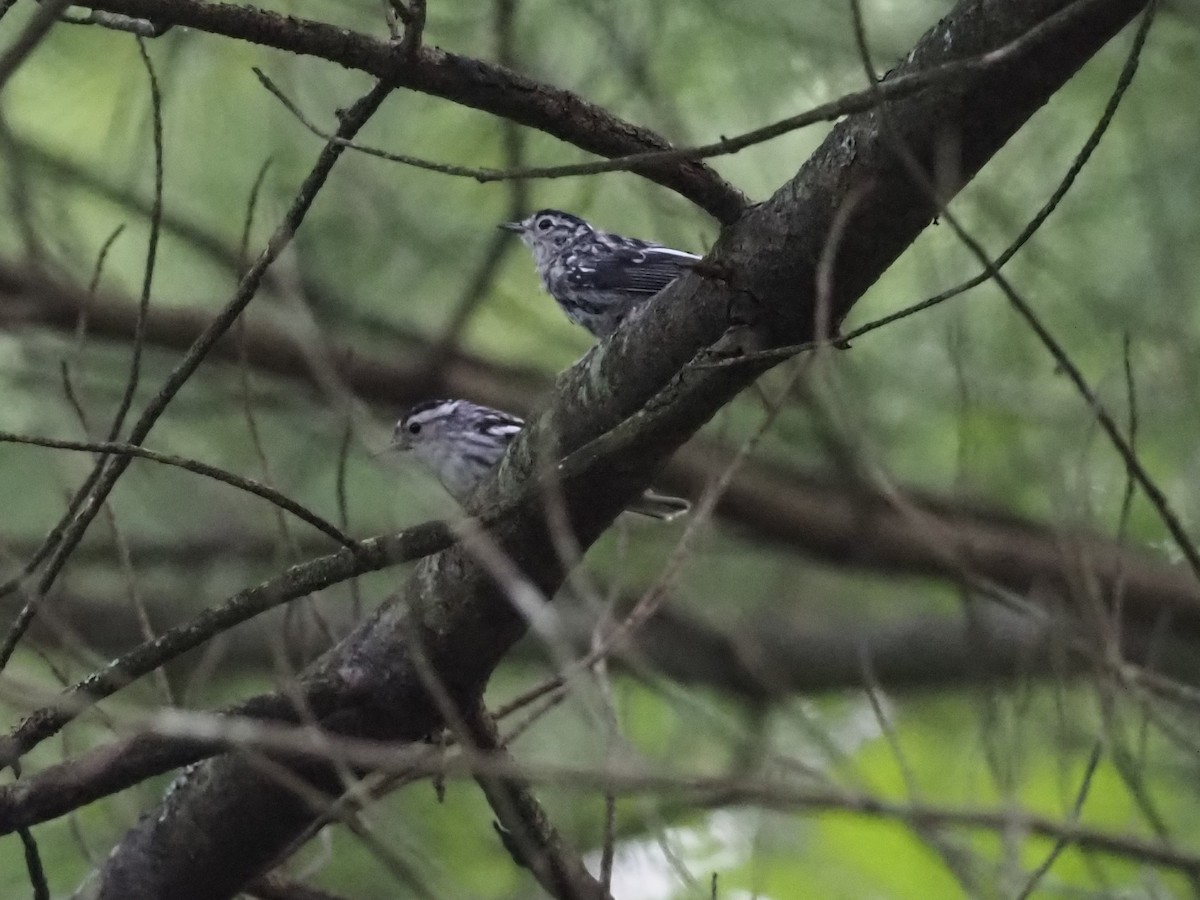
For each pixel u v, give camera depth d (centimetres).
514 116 655
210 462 1138
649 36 1026
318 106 1051
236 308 660
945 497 1112
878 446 1023
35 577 862
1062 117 1041
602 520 685
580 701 845
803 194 639
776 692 955
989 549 1075
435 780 718
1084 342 1048
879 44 1020
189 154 1067
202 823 712
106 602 1193
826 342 590
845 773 803
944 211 530
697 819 1005
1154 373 1045
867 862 1060
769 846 1025
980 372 1062
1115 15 586
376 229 1088
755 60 1028
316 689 694
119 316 1093
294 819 704
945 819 568
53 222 1106
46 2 486
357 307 1128
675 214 1095
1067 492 946
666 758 1007
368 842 684
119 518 1171
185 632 646
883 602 1288
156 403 663
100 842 1010
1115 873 863
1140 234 1046
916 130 615
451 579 690
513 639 699
